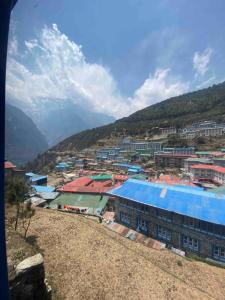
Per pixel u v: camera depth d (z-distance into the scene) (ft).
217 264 93.76
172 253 93.86
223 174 245.04
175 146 465.06
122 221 137.49
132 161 449.06
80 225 100.32
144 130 629.92
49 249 71.77
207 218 99.81
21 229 83.05
